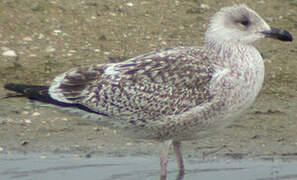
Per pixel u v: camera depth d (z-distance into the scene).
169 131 9.97
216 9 18.30
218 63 9.78
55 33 16.39
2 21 16.53
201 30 17.16
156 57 9.92
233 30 9.96
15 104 13.26
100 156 11.27
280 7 18.52
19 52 15.39
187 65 9.79
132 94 9.77
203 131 10.11
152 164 10.94
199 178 10.39
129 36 16.61
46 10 17.36
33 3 17.61
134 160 11.11
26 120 12.58
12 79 14.15
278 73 15.01
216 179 10.32
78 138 11.95
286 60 15.71
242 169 10.73
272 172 10.59
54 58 15.28
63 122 12.61
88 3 18.02
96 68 10.02
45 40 16.05
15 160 11.05
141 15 17.77
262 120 12.72
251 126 12.47
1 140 11.75
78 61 15.17
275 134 12.13
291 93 14.02
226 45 9.90
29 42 15.88
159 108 9.76
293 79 14.73
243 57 9.77
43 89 9.97
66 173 10.54
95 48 15.89
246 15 10.09
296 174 10.50
